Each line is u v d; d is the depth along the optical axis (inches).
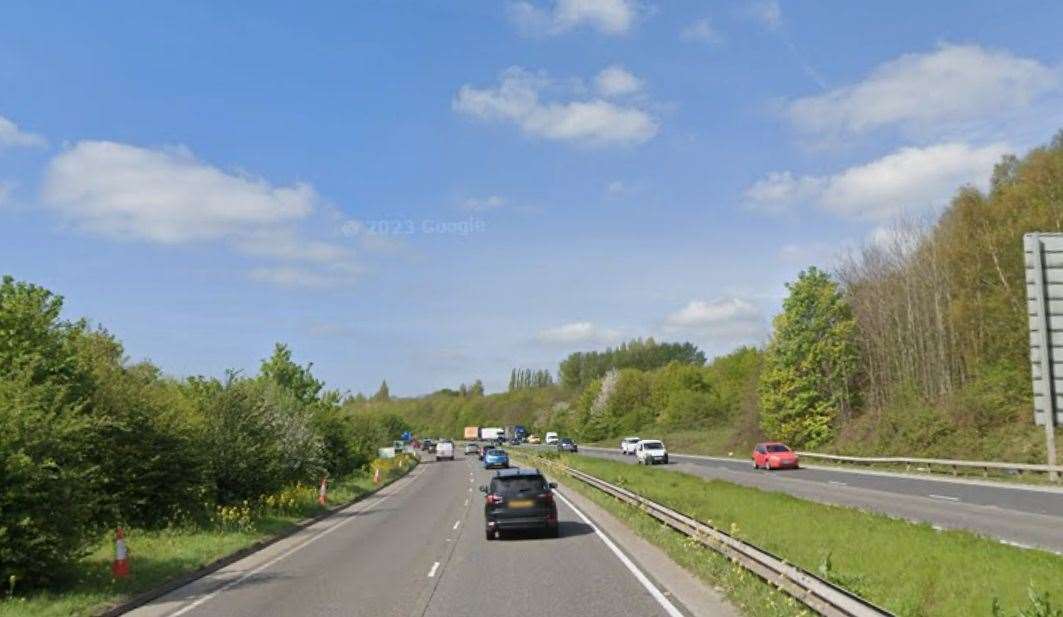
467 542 829.2
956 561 520.7
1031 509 924.0
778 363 2628.0
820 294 2598.4
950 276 2164.1
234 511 996.6
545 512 823.1
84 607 504.7
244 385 1217.4
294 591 569.0
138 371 1035.3
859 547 599.5
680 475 1676.9
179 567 673.0
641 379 5128.0
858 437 2306.8
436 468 3154.5
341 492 1603.1
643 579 549.6
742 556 513.0
